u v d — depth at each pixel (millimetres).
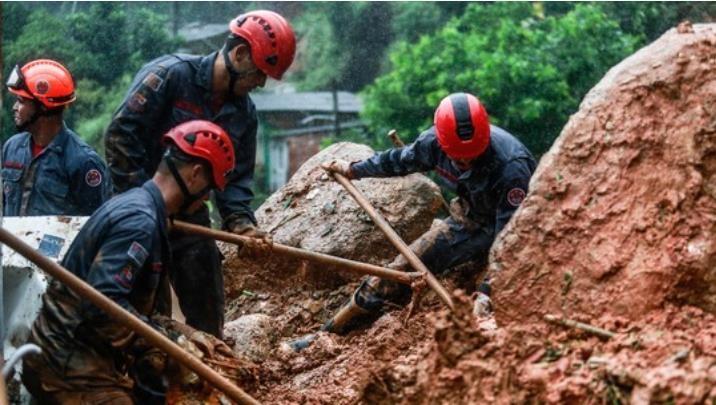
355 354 7980
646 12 21188
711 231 5754
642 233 5836
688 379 5105
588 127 6051
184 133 6605
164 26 22500
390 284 8508
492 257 6039
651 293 5719
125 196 6527
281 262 9328
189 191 6621
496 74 18969
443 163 8219
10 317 7023
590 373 5320
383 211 9203
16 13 21391
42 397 6562
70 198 8805
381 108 20203
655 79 6004
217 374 6125
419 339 7883
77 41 21500
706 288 5707
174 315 8766
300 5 24500
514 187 7922
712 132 5867
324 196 9430
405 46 20859
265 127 24281
